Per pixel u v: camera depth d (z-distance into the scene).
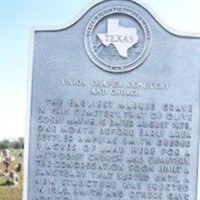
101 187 1.88
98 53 1.89
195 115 1.87
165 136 1.87
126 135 1.87
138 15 1.88
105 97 1.89
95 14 1.90
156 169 1.87
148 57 1.88
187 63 1.88
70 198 1.89
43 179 1.90
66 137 1.89
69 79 1.90
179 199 1.86
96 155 1.88
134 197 1.87
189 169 1.86
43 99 1.90
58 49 1.91
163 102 1.87
